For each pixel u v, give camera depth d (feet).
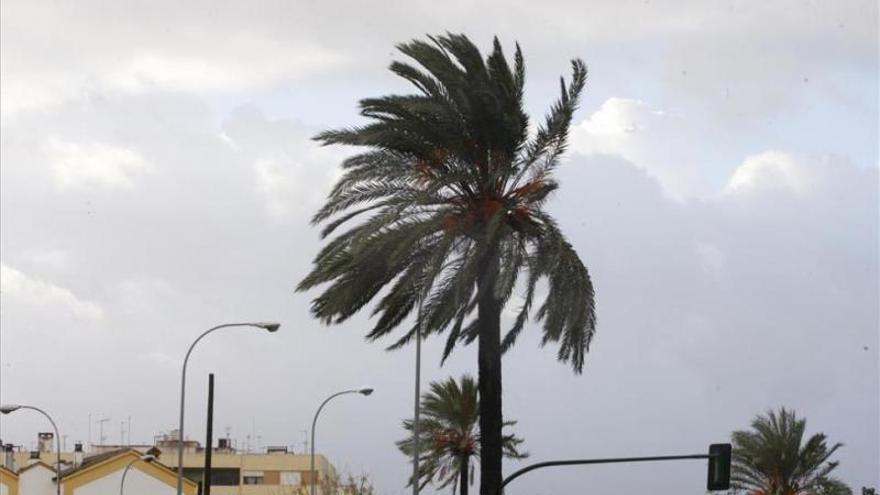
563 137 129.29
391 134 124.88
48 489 297.53
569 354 129.08
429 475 207.51
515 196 129.49
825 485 229.66
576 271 125.59
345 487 311.27
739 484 230.68
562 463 124.88
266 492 409.69
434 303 128.06
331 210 128.77
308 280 129.29
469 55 123.75
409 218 124.36
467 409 207.82
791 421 229.86
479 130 125.70
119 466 298.76
